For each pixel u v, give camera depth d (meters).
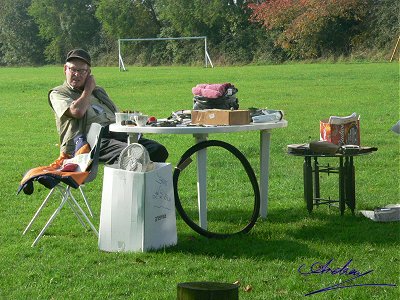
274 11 56.53
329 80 32.38
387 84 29.03
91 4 76.06
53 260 6.83
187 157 7.59
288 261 6.62
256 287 5.95
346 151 8.15
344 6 52.59
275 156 12.85
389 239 7.29
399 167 11.55
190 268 6.45
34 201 9.62
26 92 30.97
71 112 8.12
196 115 7.74
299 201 9.23
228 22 62.31
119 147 7.98
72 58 8.33
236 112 7.63
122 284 6.09
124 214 6.98
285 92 27.30
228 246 7.14
